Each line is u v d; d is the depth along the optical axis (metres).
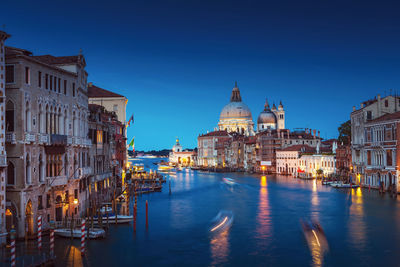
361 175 95.75
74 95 49.53
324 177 121.50
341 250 42.41
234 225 54.31
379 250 42.25
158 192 98.56
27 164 39.81
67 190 47.78
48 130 43.72
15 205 38.94
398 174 78.88
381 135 84.81
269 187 105.81
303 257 40.34
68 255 38.78
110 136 72.88
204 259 39.75
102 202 62.06
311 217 58.81
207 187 111.38
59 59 50.41
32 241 40.34
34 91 40.94
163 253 41.34
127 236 47.34
